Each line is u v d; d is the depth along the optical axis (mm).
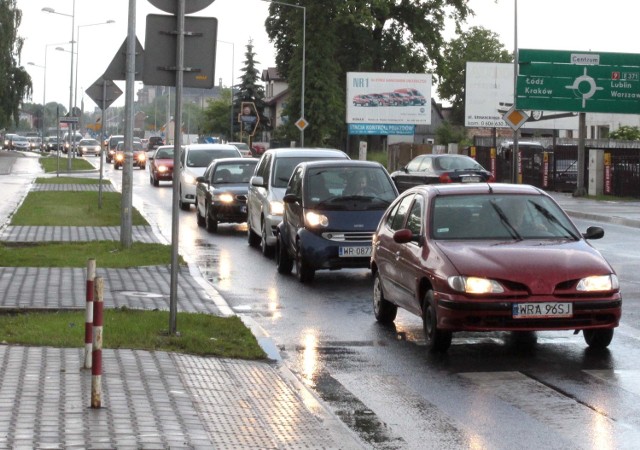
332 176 25750
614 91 66562
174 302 16031
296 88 111438
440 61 113750
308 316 19828
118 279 23125
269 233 29969
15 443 9844
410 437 11289
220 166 40000
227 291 23250
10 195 57000
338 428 11430
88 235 33688
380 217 24812
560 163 70625
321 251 24328
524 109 66938
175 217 16016
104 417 10961
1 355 13984
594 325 15672
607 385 13828
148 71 16156
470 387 13797
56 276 23078
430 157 60344
